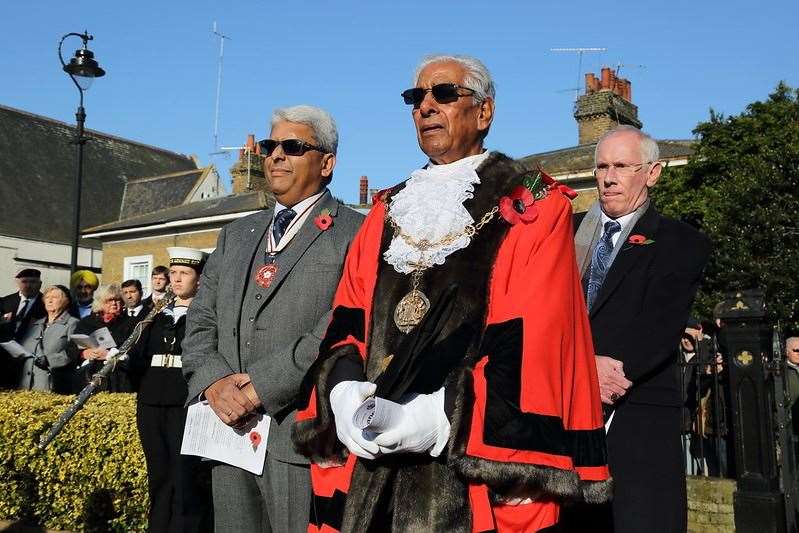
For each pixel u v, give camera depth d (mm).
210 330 3354
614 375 2807
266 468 3035
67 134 32188
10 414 5648
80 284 9414
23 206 27938
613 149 3197
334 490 2148
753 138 14766
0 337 7387
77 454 5398
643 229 3127
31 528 5703
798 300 13195
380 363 2135
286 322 3127
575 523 2703
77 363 7203
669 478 2854
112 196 31016
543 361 1990
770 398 4398
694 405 5668
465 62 2408
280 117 3389
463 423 1889
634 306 2977
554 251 2127
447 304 2098
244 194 20156
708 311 13367
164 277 6918
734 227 13945
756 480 4297
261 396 2947
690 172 15328
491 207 2219
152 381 4629
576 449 2049
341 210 3383
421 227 2250
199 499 4453
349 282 2416
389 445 1860
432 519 1921
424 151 2408
